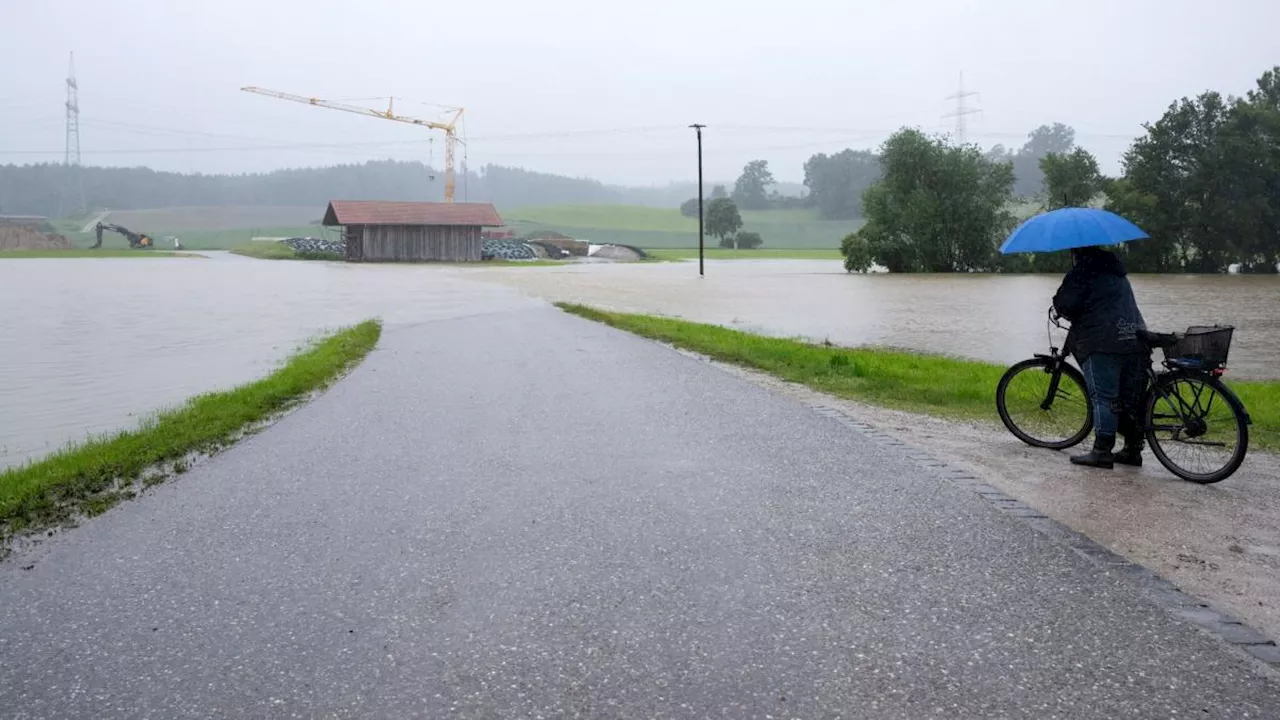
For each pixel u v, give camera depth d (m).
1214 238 67.94
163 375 13.91
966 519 5.73
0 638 3.99
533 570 4.80
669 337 17.52
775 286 46.62
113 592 4.52
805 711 3.35
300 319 24.03
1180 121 67.25
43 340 18.94
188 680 3.59
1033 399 8.14
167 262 77.31
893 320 25.36
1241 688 3.53
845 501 6.13
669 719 3.29
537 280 50.88
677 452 7.64
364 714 3.33
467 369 13.23
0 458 8.47
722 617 4.18
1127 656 3.80
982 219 67.06
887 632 4.02
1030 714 3.33
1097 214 7.43
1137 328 7.25
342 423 9.05
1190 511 6.07
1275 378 13.96
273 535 5.42
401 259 87.88
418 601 4.38
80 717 3.31
